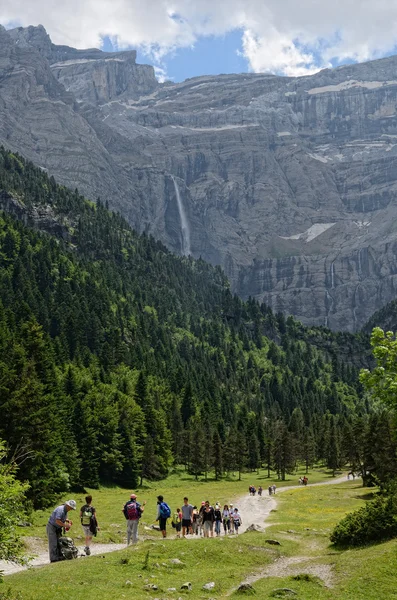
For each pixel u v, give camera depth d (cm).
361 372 4044
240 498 9281
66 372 13475
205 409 19962
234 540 3731
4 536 2533
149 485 13138
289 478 16012
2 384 6675
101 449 11700
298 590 2544
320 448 18300
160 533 4991
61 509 3088
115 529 5047
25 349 9556
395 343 3984
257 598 2419
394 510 3716
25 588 2397
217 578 2788
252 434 18500
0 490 2606
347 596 2448
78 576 2591
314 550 3797
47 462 6938
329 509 7300
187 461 16862
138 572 2759
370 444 9812
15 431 6178
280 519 6331
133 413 13225
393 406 3947
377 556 2986
